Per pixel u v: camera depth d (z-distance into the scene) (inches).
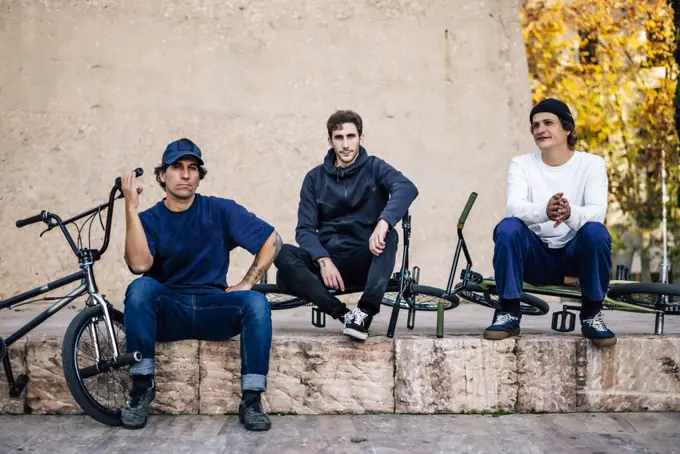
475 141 248.5
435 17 251.8
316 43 249.6
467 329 162.7
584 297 144.3
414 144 246.4
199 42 248.2
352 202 149.8
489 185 247.6
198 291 137.5
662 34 501.4
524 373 143.5
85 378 134.6
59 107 243.8
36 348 142.5
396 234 146.1
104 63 245.9
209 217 139.3
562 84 497.4
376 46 249.9
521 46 255.8
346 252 149.1
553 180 149.8
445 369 143.1
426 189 245.1
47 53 245.6
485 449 121.3
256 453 118.6
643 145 511.8
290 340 143.1
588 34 505.0
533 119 149.6
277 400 143.0
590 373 143.8
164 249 136.9
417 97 248.4
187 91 246.5
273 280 235.8
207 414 142.1
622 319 188.7
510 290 143.6
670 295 148.6
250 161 244.8
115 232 239.8
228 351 142.0
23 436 127.8
